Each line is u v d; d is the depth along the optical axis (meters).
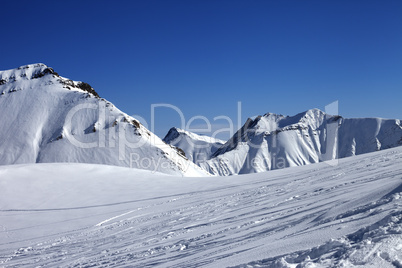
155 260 8.68
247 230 9.17
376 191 7.23
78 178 33.78
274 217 10.17
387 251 3.65
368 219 5.25
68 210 24.95
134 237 14.06
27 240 19.03
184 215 17.00
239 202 17.19
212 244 8.59
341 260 3.76
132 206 24.09
